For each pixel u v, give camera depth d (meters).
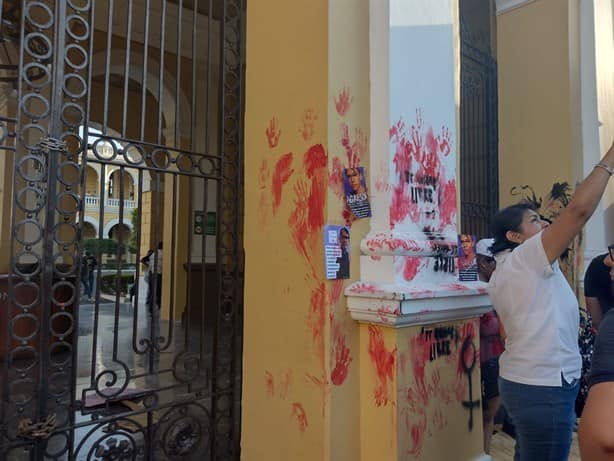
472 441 2.69
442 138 2.71
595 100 5.33
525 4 5.64
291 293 2.58
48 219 2.49
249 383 2.83
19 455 3.16
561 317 2.11
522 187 5.56
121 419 2.75
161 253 8.67
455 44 2.99
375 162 2.52
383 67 2.51
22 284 2.42
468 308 2.61
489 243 3.57
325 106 2.43
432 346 2.50
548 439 2.06
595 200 1.96
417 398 2.40
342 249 2.44
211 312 7.80
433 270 2.57
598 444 1.11
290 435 2.54
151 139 8.95
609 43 5.75
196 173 3.10
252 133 2.88
